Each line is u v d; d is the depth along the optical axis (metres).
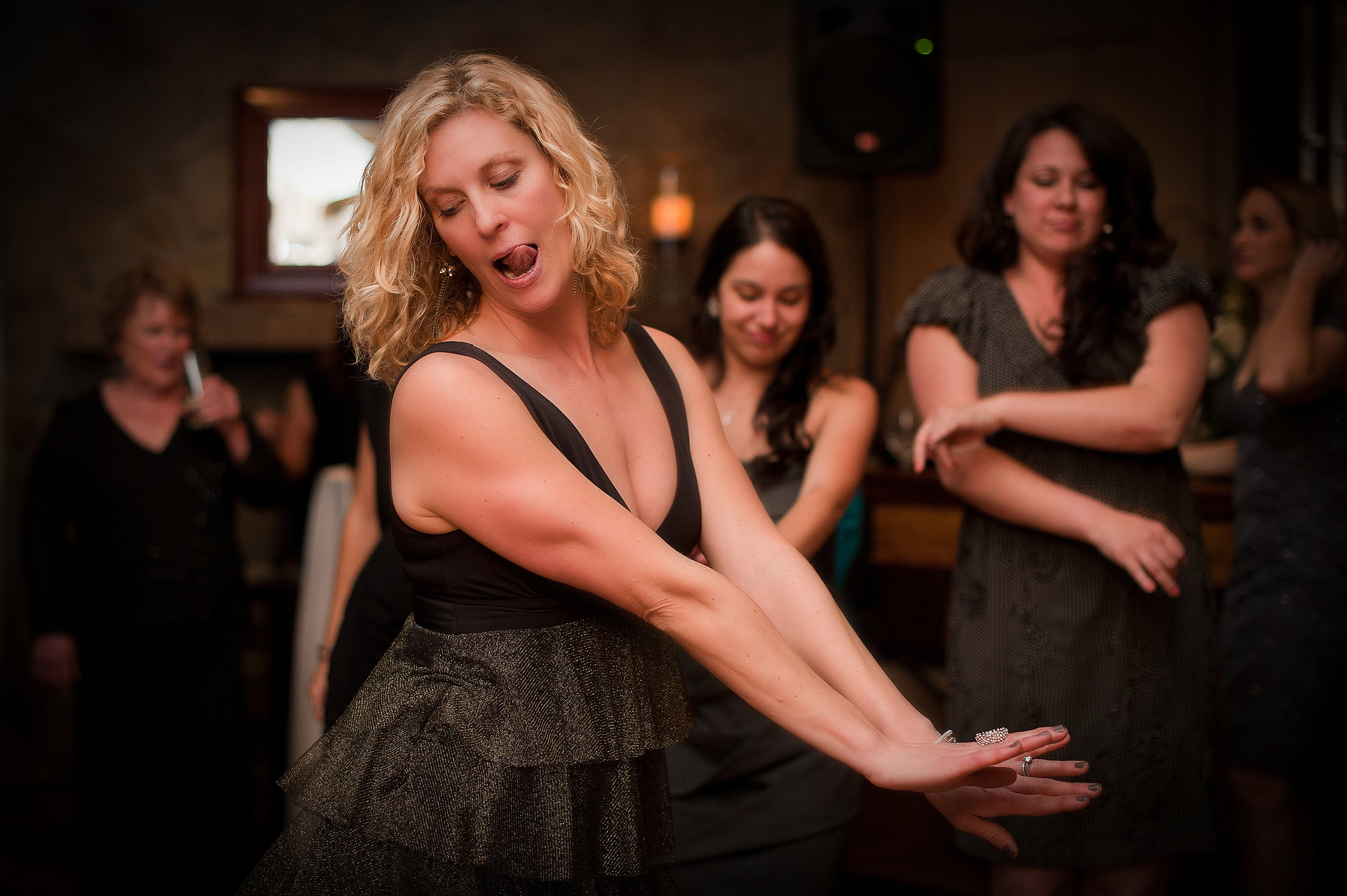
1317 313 2.28
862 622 4.07
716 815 1.81
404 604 1.75
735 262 1.91
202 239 4.65
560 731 1.05
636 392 1.21
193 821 2.54
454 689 1.07
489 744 1.04
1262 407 2.37
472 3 4.71
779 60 4.71
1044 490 1.68
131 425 2.61
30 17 4.57
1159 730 1.68
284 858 1.11
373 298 1.10
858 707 1.09
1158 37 4.41
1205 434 3.43
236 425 2.71
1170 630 1.70
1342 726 2.23
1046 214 1.78
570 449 1.07
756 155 4.73
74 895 2.86
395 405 1.08
